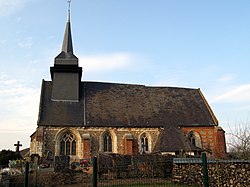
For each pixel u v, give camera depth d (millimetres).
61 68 36438
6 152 39688
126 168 18859
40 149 30750
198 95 42094
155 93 40969
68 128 32531
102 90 39031
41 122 31984
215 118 37469
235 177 15711
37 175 19906
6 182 17078
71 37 40000
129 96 39312
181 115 37656
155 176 18141
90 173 21219
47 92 36312
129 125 34469
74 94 36031
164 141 33406
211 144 35906
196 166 17781
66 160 23891
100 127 33531
